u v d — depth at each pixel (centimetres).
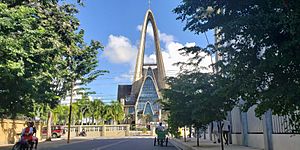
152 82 14138
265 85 694
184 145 2844
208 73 1688
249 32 643
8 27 1280
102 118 10088
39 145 3188
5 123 3572
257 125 2089
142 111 13812
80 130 7538
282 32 629
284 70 656
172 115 2372
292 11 564
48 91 2200
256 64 677
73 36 2512
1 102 1895
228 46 716
